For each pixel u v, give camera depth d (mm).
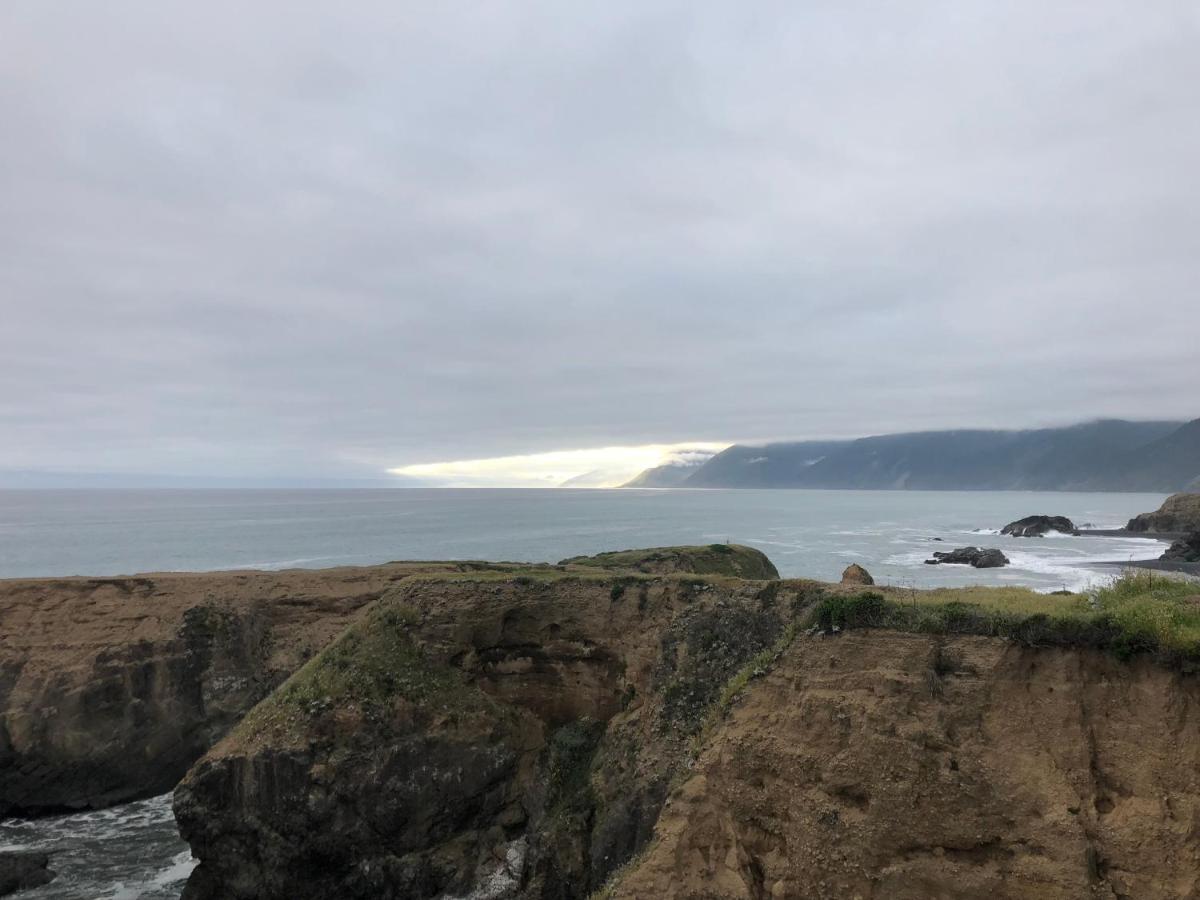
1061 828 15766
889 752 17891
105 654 41219
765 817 19688
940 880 16766
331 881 28734
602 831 26531
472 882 28578
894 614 19312
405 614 34250
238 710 43219
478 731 31094
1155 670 16109
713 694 26734
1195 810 14906
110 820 37156
